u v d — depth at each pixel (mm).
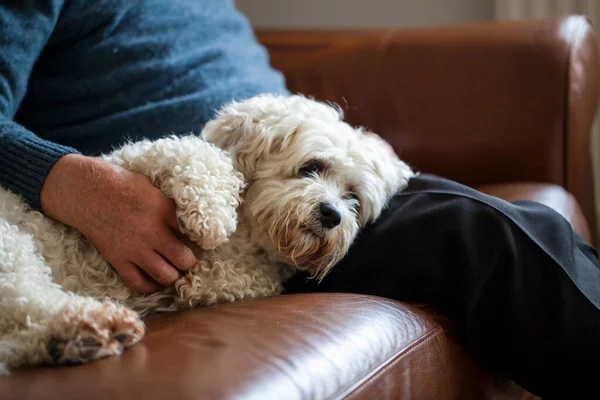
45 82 1594
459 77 1958
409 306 1246
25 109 1624
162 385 853
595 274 1317
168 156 1216
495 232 1269
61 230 1245
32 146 1258
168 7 1700
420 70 2010
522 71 1892
